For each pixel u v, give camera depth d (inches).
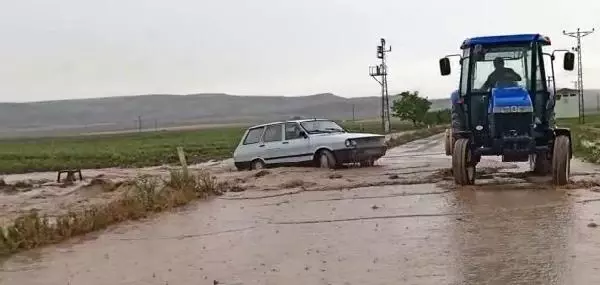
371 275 281.1
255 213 490.0
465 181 572.1
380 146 823.1
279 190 626.5
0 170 1409.9
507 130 569.3
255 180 721.0
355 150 788.6
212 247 367.9
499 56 595.2
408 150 1264.8
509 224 380.8
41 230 423.5
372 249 333.4
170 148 2122.3
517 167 736.3
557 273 267.4
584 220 380.5
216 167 1070.4
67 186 896.3
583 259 287.3
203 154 1694.1
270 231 407.5
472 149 585.9
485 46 594.2
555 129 579.8
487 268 281.7
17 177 1185.4
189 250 362.9
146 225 465.1
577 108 2628.0
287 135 841.5
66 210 599.5
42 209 625.0
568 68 593.6
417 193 541.3
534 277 263.7
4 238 400.8
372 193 560.4
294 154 823.7
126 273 315.0
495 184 572.7
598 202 445.7
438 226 387.2
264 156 857.5
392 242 347.9
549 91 588.7
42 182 984.3
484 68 599.5
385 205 484.1
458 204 467.5
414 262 299.7
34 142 4628.4
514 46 589.9
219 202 573.6
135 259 347.3
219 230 424.5
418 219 415.5
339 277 281.1
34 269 336.8
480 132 596.4
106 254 366.6
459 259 300.8
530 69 586.6
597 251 300.8
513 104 557.0
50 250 390.0
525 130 567.5
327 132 836.0
